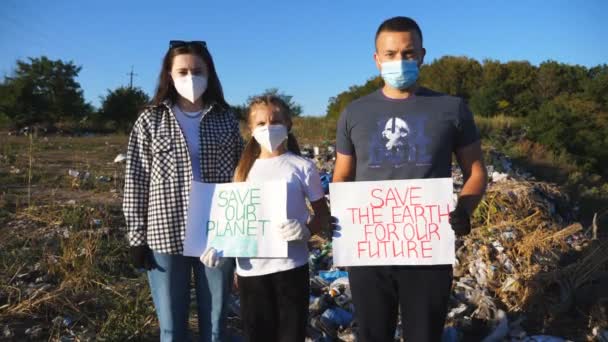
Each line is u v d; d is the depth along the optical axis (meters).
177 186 2.93
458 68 49.16
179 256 2.97
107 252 5.63
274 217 2.88
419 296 2.62
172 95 3.07
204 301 3.03
